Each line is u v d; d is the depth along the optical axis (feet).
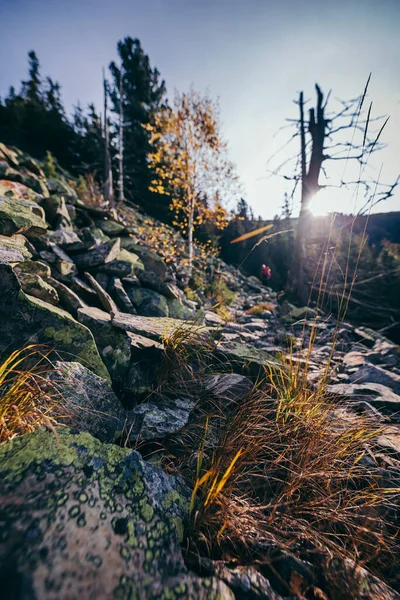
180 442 6.34
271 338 17.79
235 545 4.12
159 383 8.21
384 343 19.35
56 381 5.86
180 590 3.06
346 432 6.27
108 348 8.42
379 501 5.17
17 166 25.40
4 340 6.45
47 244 12.02
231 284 41.93
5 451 3.98
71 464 3.95
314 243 34.55
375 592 3.84
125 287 14.51
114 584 2.82
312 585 3.74
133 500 3.89
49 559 2.74
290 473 5.52
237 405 7.63
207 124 30.78
